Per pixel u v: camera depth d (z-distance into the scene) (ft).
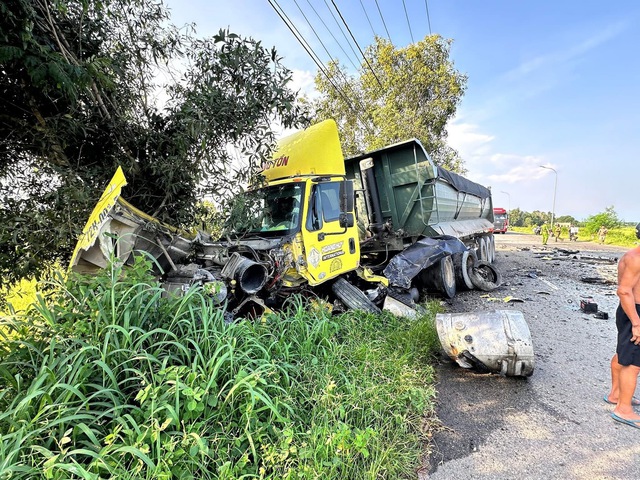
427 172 22.77
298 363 9.77
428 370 11.69
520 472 7.40
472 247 34.01
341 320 13.89
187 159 14.17
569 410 9.80
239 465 6.13
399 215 24.56
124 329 6.84
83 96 12.87
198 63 14.06
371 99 61.62
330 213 16.19
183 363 7.53
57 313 7.51
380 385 9.71
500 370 11.47
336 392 8.93
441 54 59.16
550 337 15.79
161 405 6.17
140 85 14.79
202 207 15.26
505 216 115.85
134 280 8.20
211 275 11.84
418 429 8.82
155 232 11.69
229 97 13.67
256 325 10.66
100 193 13.14
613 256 46.80
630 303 8.89
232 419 7.08
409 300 18.24
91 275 8.88
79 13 12.14
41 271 12.63
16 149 12.60
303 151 16.51
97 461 5.12
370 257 26.48
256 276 12.30
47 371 6.04
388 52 58.23
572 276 31.60
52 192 11.78
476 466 7.64
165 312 8.48
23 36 9.00
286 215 15.02
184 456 5.96
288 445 6.61
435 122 59.93
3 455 4.89
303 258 14.33
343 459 6.95
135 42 14.21
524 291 25.44
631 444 8.22
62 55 10.68
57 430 5.70
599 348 14.43
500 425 9.19
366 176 24.66
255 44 13.43
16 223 11.29
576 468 7.48
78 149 13.91
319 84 59.62
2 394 5.91
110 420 6.47
